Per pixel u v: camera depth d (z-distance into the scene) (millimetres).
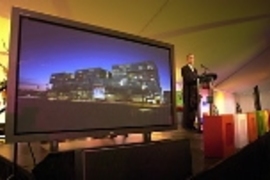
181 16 4926
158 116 1140
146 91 1115
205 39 5852
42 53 897
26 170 867
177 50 5953
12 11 855
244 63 7430
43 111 874
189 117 3770
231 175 762
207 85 4059
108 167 732
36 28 896
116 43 1060
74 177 690
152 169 840
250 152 812
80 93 952
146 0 4320
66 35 952
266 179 814
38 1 3947
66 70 938
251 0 4820
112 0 4199
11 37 844
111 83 1025
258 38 6348
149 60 1144
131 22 4848
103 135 974
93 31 1007
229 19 5289
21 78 848
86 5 4230
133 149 799
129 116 1053
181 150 941
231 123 1190
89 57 990
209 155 1143
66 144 1142
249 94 9234
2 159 1095
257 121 1388
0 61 2002
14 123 818
